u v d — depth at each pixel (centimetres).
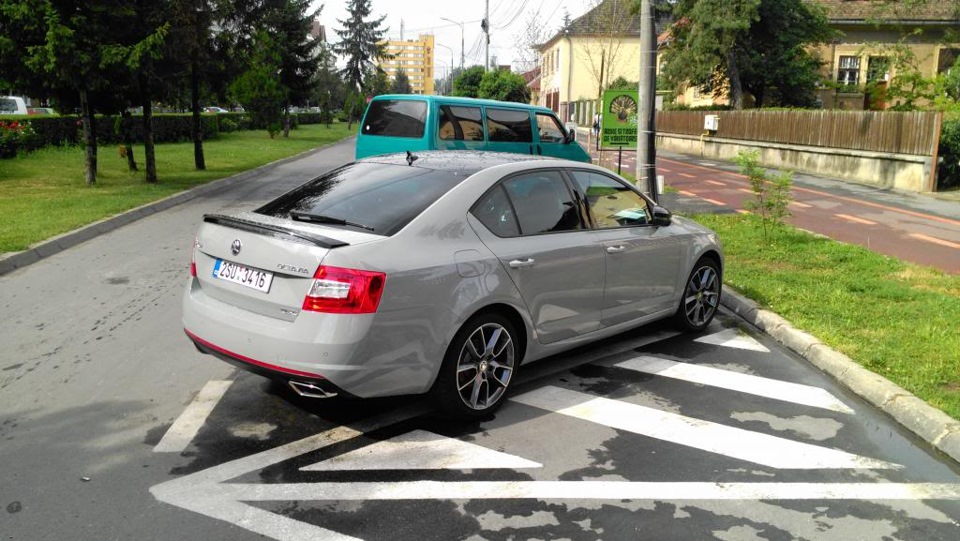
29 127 2336
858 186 1941
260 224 398
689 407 459
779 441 411
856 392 494
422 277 381
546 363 541
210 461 369
